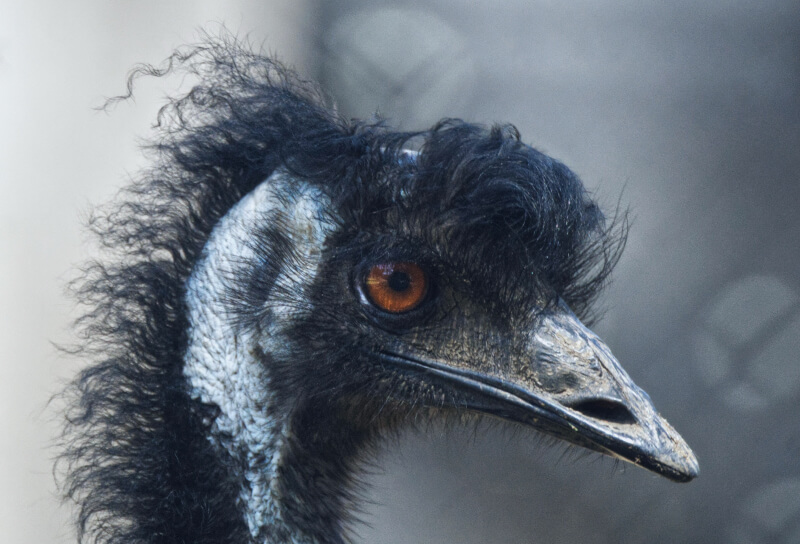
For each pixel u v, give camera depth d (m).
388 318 2.98
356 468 3.02
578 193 2.99
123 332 2.99
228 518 2.98
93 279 3.01
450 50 4.33
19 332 3.34
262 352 2.98
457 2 4.34
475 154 2.97
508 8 4.36
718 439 4.14
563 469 3.99
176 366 2.98
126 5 3.58
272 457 2.98
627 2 4.35
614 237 3.15
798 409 4.16
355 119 3.01
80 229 3.27
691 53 4.37
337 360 2.98
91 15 3.52
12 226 3.39
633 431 2.95
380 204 2.97
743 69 4.38
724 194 4.37
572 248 3.00
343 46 4.21
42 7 3.46
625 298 4.24
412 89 4.28
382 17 4.23
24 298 3.36
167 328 2.99
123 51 3.57
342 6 4.20
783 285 4.24
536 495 3.96
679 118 4.38
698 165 4.37
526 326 2.98
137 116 3.54
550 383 2.97
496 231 2.97
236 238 2.98
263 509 2.98
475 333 2.98
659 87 4.37
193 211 3.00
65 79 3.49
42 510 3.29
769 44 4.36
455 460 3.96
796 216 4.33
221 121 3.00
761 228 4.34
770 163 4.37
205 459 2.98
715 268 4.31
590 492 3.98
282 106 3.00
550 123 4.36
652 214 4.34
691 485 4.04
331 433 3.00
